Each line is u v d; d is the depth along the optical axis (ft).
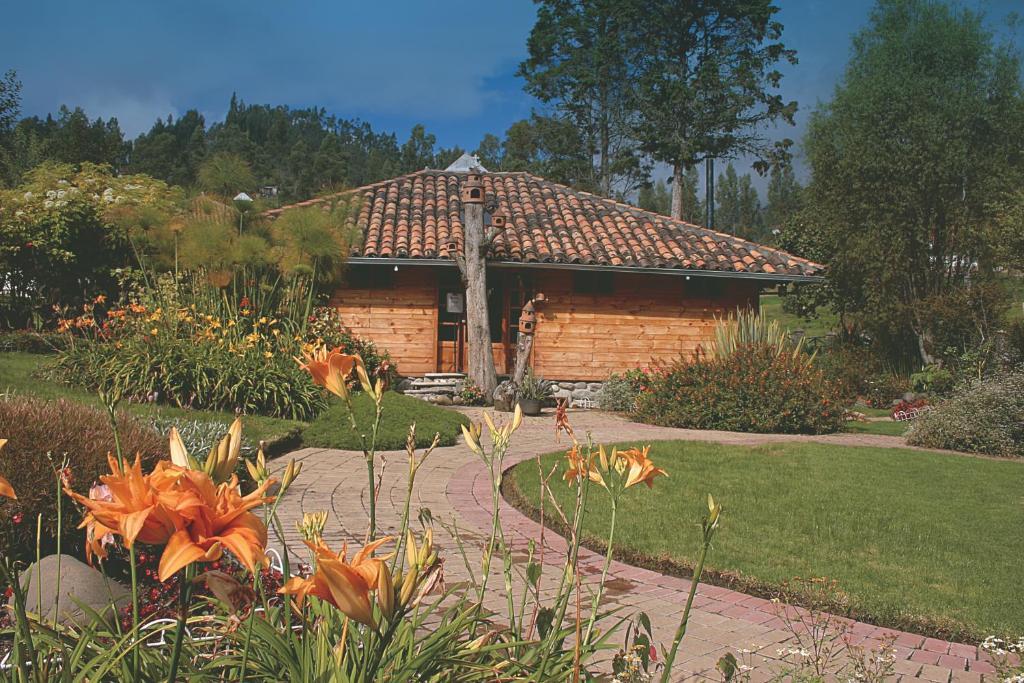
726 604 14.61
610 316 54.49
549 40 113.09
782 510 22.40
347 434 32.17
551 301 54.24
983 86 70.90
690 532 19.49
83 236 49.70
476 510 21.95
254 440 28.48
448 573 15.61
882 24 74.59
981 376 60.95
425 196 59.72
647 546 18.16
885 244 72.28
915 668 11.75
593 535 19.11
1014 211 63.62
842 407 45.32
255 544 3.08
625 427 41.83
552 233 55.01
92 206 49.93
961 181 70.49
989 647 10.21
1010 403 37.86
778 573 16.25
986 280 69.82
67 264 49.26
